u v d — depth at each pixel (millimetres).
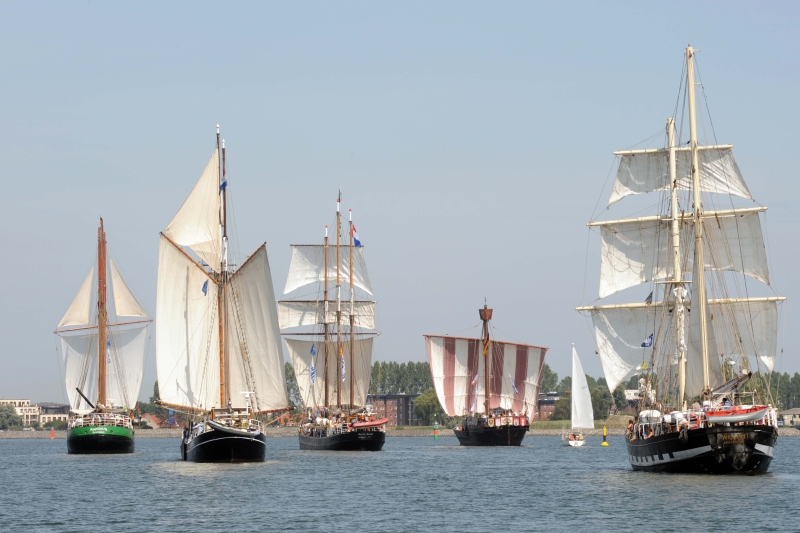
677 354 124938
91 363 188875
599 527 80688
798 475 115312
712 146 133375
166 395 145125
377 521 85500
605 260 144750
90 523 84875
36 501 100375
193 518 87125
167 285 145875
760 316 131875
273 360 148750
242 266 147875
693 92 120938
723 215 133000
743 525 79562
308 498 101500
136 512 91062
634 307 144500
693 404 111375
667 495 96125
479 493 106625
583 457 178125
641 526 80562
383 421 197375
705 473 108312
